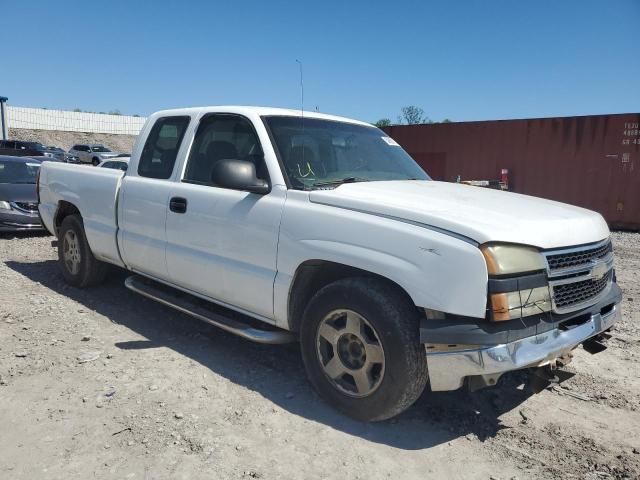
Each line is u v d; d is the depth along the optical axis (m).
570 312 3.04
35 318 4.92
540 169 13.37
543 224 3.04
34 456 2.83
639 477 2.83
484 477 2.82
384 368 3.05
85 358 4.04
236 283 3.84
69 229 5.81
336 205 3.34
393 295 3.05
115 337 4.53
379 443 3.08
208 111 4.38
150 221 4.57
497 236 2.78
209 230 4.01
